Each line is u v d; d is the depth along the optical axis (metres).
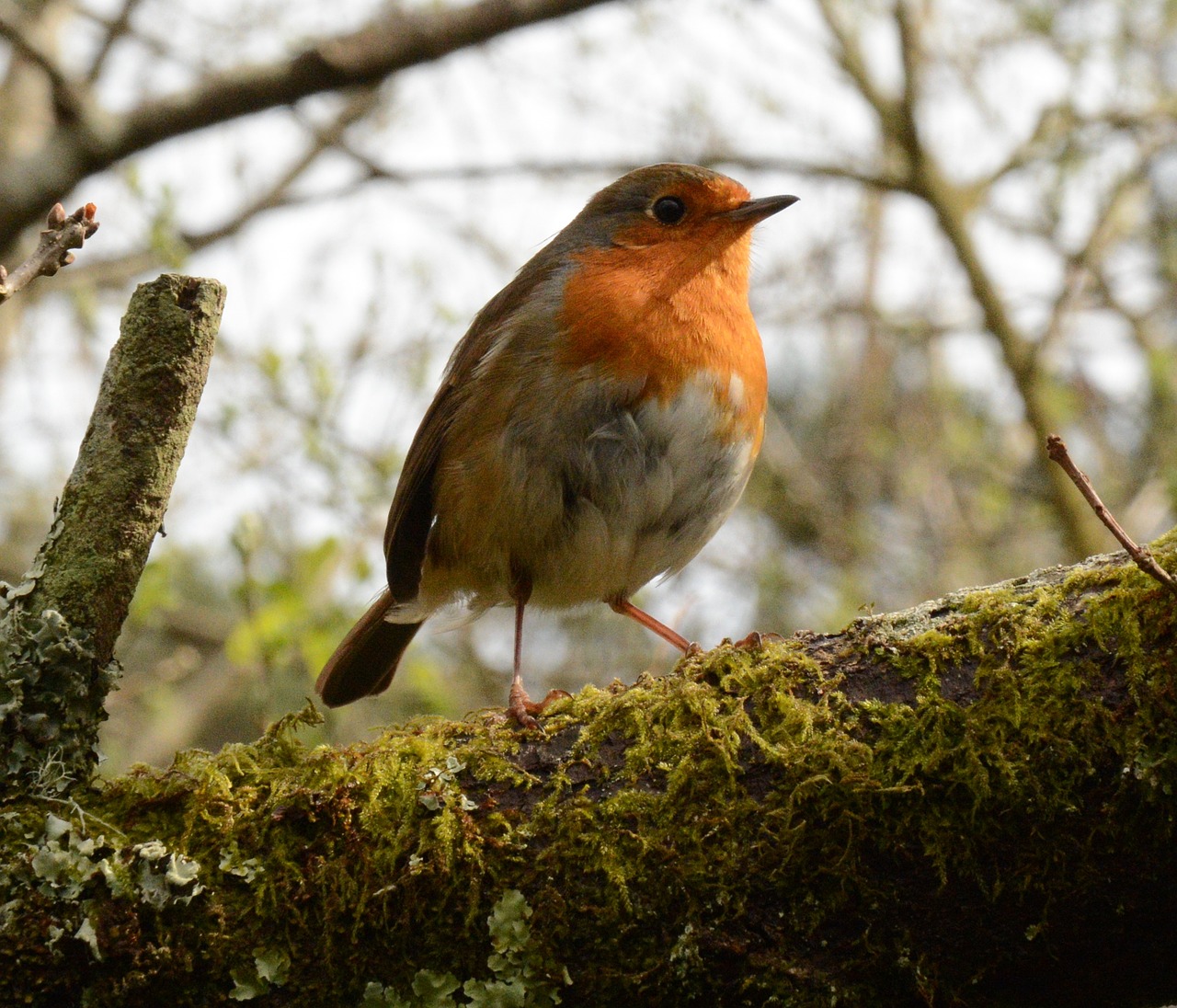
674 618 8.00
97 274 13.88
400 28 10.70
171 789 4.70
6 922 4.32
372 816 4.59
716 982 4.34
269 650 9.34
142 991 4.38
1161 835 4.16
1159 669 4.26
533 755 4.71
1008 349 14.95
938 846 4.29
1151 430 15.59
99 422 5.06
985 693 4.39
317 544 10.74
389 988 4.44
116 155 10.76
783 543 16.36
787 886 4.36
